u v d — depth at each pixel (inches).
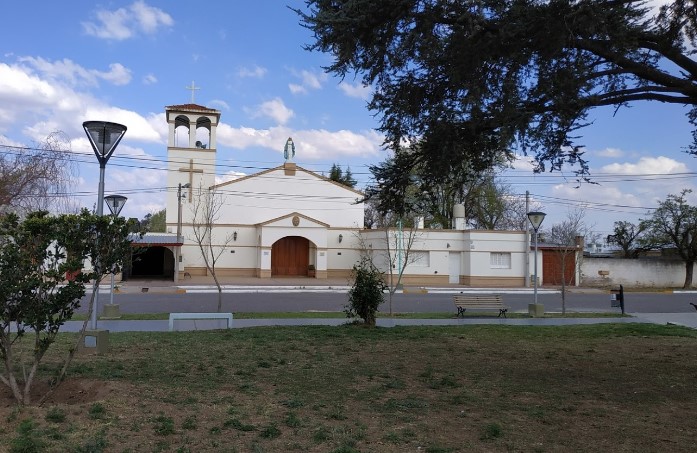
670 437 229.1
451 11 308.3
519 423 247.8
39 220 238.5
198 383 306.0
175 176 1710.1
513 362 407.2
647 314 867.4
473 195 2023.9
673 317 821.2
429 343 493.0
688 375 362.3
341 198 1841.8
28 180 832.9
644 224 1765.5
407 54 337.1
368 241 1780.3
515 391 312.7
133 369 341.1
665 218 1710.1
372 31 320.8
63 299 246.2
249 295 1160.8
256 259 1770.4
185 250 1707.7
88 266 293.1
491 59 321.4
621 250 2014.0
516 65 315.9
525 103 329.7
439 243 1684.3
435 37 318.3
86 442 195.6
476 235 1678.2
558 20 284.7
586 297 1295.5
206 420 233.6
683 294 1418.6
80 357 380.8
